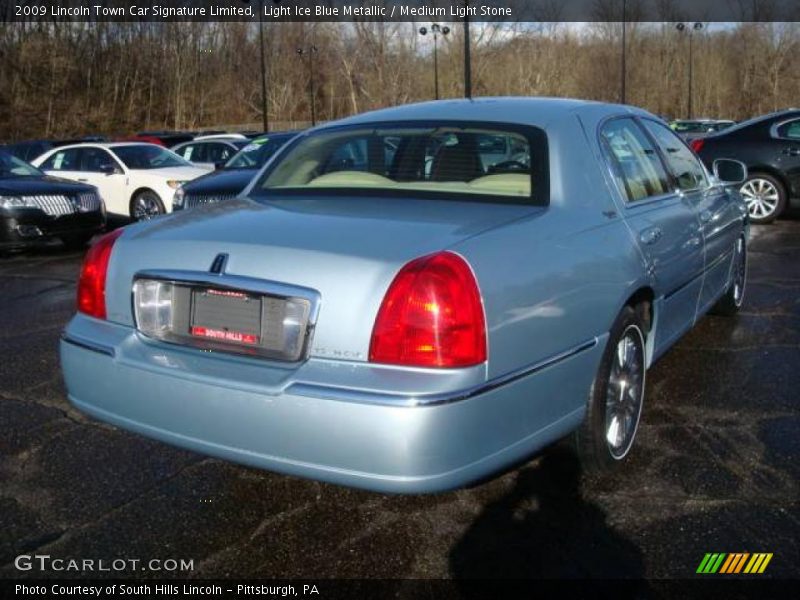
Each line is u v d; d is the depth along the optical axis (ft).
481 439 8.60
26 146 61.57
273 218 10.32
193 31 180.65
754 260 27.17
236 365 9.09
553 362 9.54
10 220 31.48
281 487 11.31
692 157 16.25
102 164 43.68
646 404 14.05
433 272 8.45
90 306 10.49
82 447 12.59
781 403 13.96
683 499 10.76
